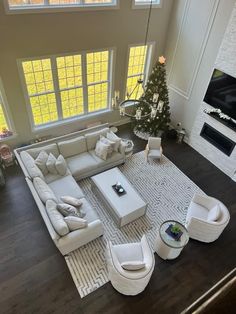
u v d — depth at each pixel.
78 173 5.69
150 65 7.40
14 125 6.23
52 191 4.94
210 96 6.21
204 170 6.59
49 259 4.46
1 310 3.82
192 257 4.65
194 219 4.53
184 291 4.16
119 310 3.89
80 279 4.21
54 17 5.23
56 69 6.01
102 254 4.54
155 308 3.93
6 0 4.59
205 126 6.70
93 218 4.70
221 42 5.61
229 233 5.11
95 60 6.48
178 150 7.18
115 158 6.14
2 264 4.35
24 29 5.07
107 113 7.59
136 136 7.58
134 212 4.91
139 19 6.29
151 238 4.88
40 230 4.89
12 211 5.19
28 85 5.96
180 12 6.36
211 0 5.54
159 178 6.23
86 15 5.55
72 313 3.83
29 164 5.13
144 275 3.59
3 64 5.28
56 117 6.98
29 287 4.09
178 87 7.22
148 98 6.67
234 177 6.29
